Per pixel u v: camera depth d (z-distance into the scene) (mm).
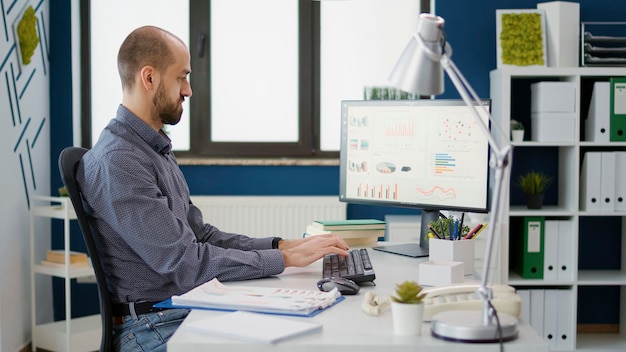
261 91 4414
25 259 3908
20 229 3826
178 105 2176
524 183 3992
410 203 2480
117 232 1953
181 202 2188
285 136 4434
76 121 4316
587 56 3850
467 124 2338
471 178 2332
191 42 4379
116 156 1962
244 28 4387
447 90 4215
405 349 1350
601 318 4312
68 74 4254
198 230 2363
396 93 4352
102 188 1949
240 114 4422
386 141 2539
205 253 1950
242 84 4410
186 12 4387
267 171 4328
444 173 2396
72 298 4316
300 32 4367
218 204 4172
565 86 3814
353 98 4383
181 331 1441
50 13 4246
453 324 1371
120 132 2088
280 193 4328
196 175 4332
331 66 4379
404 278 1983
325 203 4164
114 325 2008
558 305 3906
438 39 1527
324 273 1977
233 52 4398
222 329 1422
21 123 3838
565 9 3904
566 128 3824
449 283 1827
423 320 1501
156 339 1928
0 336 3561
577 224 3873
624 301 4219
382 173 2551
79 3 4355
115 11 4379
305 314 1553
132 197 1927
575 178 3859
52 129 4270
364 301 1631
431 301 1521
